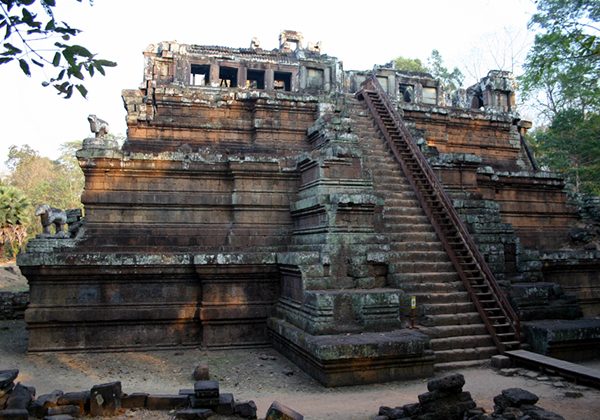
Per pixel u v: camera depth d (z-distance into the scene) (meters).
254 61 24.83
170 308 12.40
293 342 10.32
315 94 17.75
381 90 19.12
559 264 15.27
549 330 10.64
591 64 19.27
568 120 30.67
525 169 21.88
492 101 23.56
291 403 8.06
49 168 65.44
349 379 9.00
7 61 4.59
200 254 12.22
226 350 12.20
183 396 7.50
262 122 16.78
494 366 10.20
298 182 14.57
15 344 12.94
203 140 16.59
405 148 16.47
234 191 14.06
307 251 11.78
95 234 13.16
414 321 10.64
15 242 42.75
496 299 11.56
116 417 7.02
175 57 22.34
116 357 11.53
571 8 15.25
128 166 13.50
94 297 12.09
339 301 9.96
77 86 4.94
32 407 6.84
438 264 12.35
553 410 7.53
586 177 31.11
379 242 11.61
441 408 6.93
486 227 14.28
